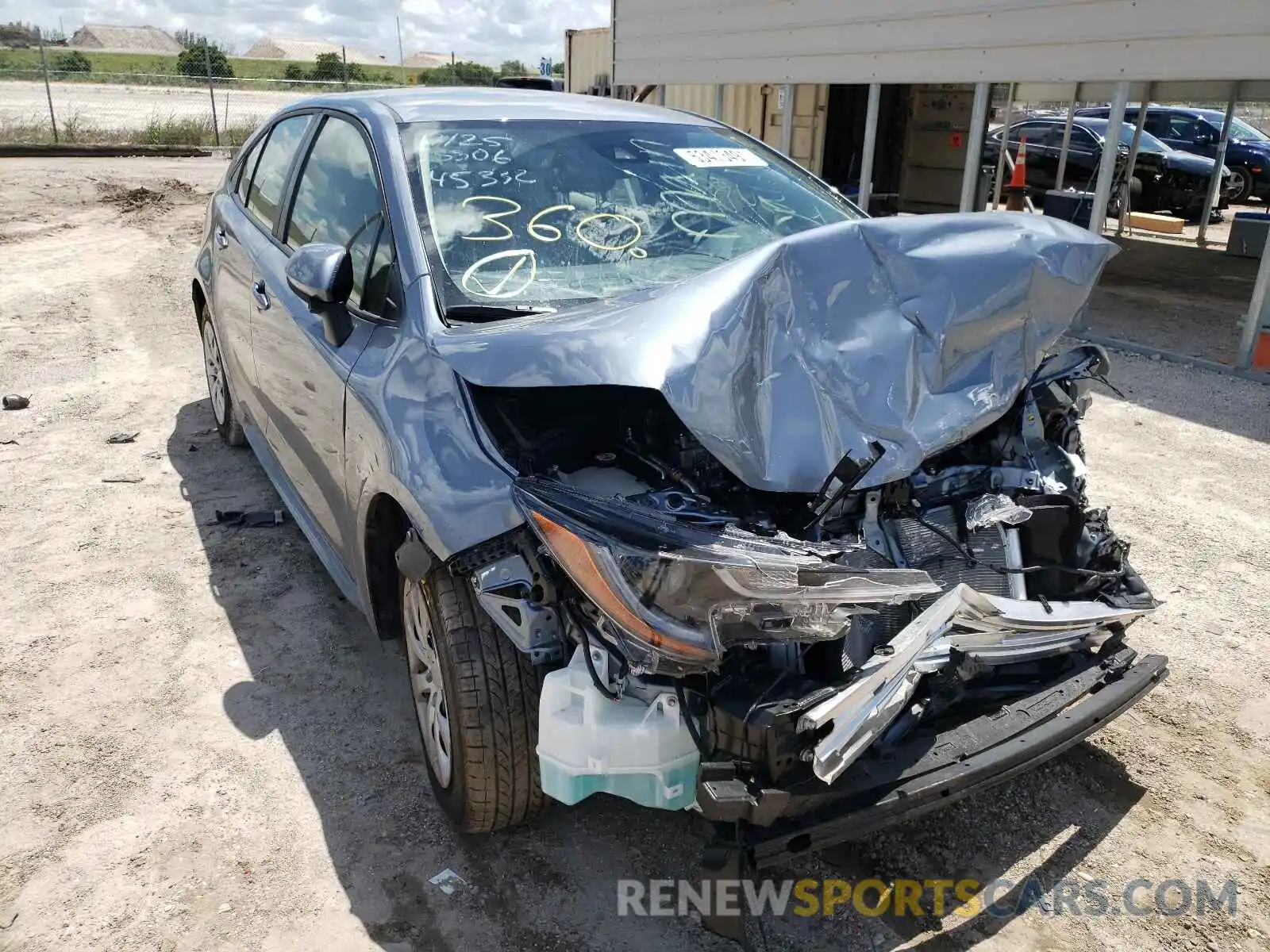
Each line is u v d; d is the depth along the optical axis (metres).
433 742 2.73
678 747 2.13
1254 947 2.41
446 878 2.58
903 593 2.10
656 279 3.06
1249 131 16.95
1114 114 7.76
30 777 2.92
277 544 4.38
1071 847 2.73
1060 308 2.76
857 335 2.56
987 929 2.46
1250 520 4.75
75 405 6.09
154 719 3.20
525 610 2.26
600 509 2.21
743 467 2.31
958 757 2.25
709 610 2.04
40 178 15.96
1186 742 3.17
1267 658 3.62
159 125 22.03
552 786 2.22
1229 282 11.16
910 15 9.21
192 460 5.30
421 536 2.47
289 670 3.48
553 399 2.66
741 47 11.40
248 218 4.47
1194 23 7.01
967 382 2.64
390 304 2.93
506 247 3.03
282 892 2.53
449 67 36.53
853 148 12.72
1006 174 15.97
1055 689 2.55
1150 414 6.30
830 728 2.04
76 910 2.46
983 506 2.63
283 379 3.65
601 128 3.65
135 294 8.81
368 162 3.34
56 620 3.75
